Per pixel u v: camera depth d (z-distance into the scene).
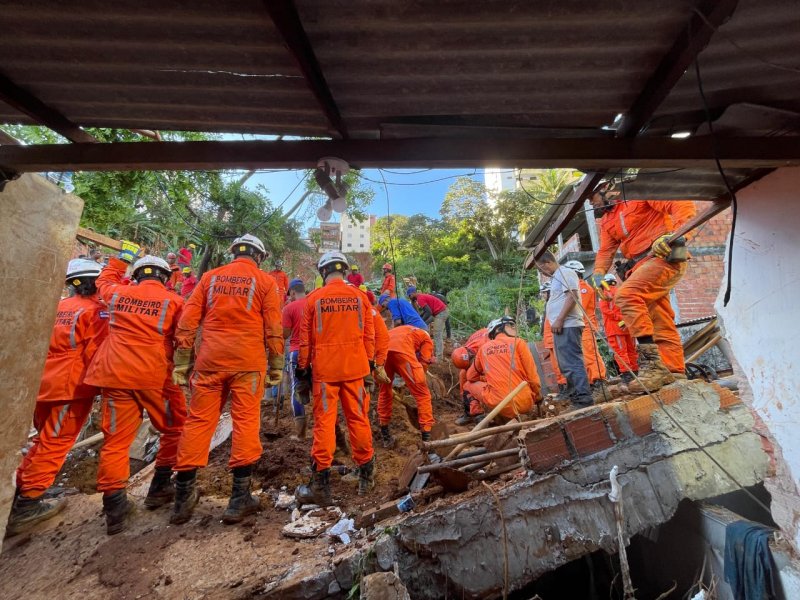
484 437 2.79
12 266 1.76
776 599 2.16
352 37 1.32
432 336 8.38
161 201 8.38
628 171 2.14
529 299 14.81
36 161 1.64
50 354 2.94
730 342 2.37
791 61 1.44
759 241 2.15
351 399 3.13
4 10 1.23
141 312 2.95
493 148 1.70
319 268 3.46
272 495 3.25
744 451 2.65
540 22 1.26
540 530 2.29
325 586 2.09
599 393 3.85
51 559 2.51
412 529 2.20
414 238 22.92
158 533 2.70
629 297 3.18
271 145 1.71
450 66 1.45
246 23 1.27
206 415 2.81
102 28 1.30
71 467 4.01
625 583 1.97
